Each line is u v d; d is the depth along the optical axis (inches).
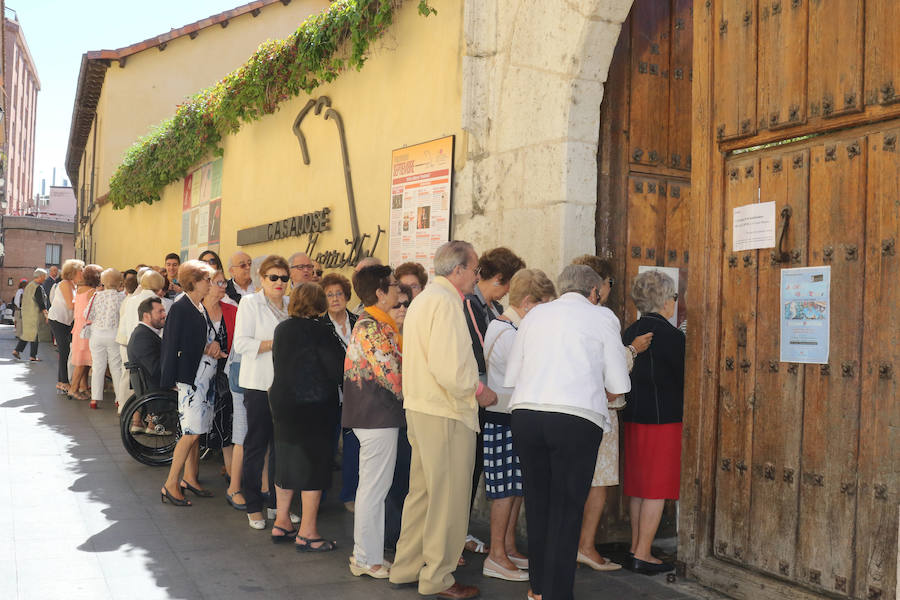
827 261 148.0
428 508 162.2
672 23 223.5
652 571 182.5
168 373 225.3
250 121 426.0
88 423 357.1
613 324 153.0
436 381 159.9
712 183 174.2
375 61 306.3
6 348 813.2
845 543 142.8
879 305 138.5
